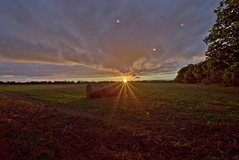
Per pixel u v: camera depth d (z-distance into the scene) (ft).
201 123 25.41
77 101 54.08
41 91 96.99
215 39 70.64
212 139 19.38
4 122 27.58
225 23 65.98
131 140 19.43
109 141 19.30
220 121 26.35
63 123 27.27
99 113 35.09
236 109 35.14
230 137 19.65
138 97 60.54
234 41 64.49
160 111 34.96
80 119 29.50
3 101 54.54
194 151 16.56
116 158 15.52
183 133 21.57
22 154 16.42
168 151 16.81
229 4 61.98
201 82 178.29
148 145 18.17
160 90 90.53
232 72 78.23
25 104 46.65
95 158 15.60
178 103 44.21
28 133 22.07
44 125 25.96
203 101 46.52
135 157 15.67
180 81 245.86
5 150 17.17
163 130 22.80
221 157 15.20
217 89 93.71
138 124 26.00
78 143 18.88
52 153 16.47
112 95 66.95
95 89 62.85
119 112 35.27
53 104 48.73
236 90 81.10
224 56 69.82
